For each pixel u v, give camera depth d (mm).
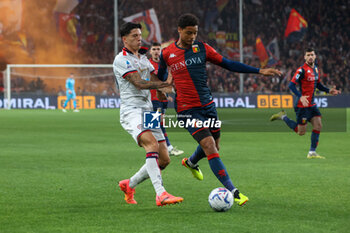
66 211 19562
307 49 36219
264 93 126750
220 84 146125
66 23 150125
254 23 158625
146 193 23156
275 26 159250
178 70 22312
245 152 39375
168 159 21578
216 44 156500
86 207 20281
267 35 158625
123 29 20703
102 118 82625
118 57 20797
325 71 154000
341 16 161875
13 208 20062
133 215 18938
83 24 152875
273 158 35812
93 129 61062
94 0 153000
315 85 36594
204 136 21609
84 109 118375
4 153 38281
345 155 37625
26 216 18750
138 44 20750
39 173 29000
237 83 146500
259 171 29781
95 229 16922
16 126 65562
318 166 31859
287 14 160250
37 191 23625
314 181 26375
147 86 20141
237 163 33219
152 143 20141
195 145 45031
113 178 27391
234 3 157250
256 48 150625
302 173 29016
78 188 24453
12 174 28594
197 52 22172
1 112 102750
